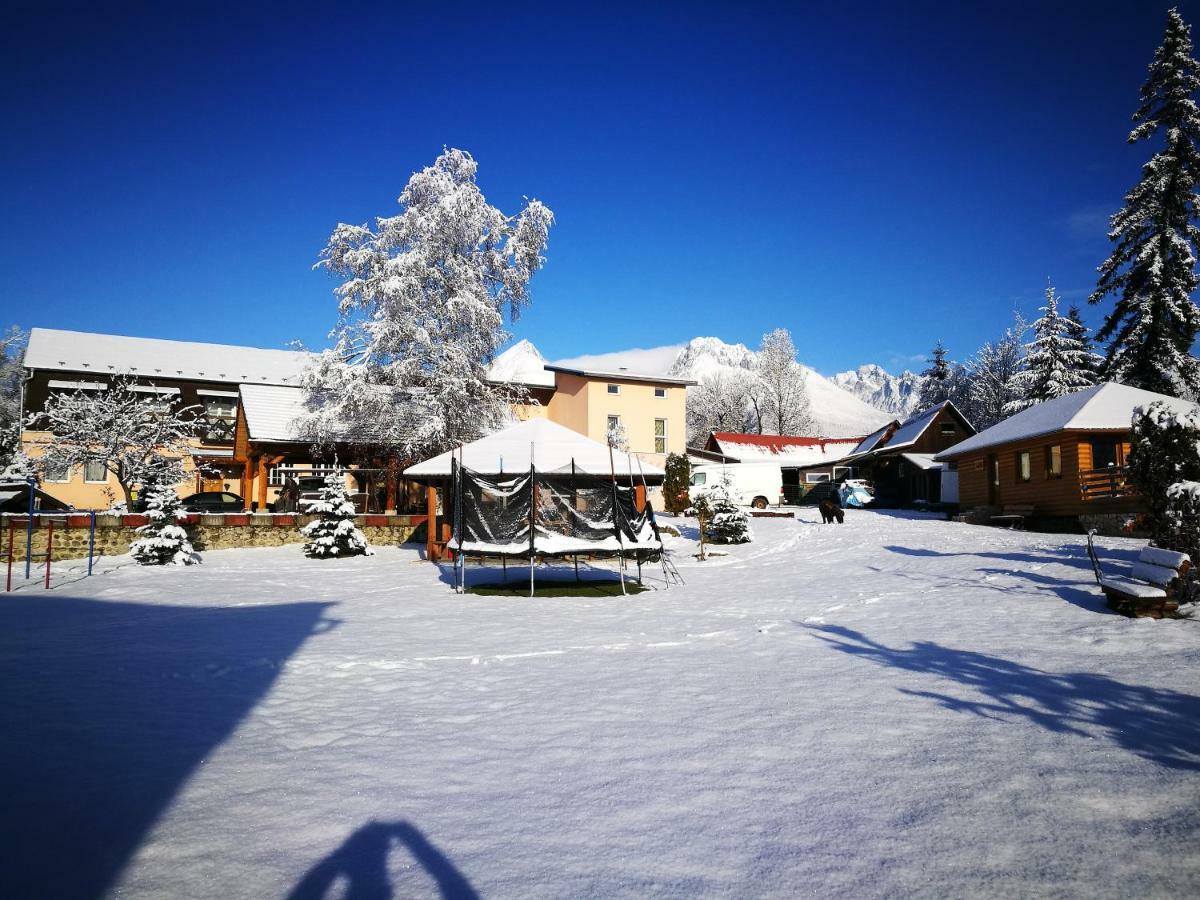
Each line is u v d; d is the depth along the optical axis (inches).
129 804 167.2
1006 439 1144.8
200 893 126.6
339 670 314.5
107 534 911.7
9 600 564.1
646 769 187.6
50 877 132.0
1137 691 248.8
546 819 157.6
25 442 1546.5
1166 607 371.9
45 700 263.4
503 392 1267.2
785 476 2144.4
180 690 280.4
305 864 137.9
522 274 1233.4
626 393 1731.1
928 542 878.4
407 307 1139.9
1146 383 1411.2
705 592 590.2
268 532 1027.3
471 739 216.8
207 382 1744.6
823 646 346.6
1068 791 166.9
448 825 155.3
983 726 216.1
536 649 355.3
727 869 134.1
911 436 1833.2
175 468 1232.8
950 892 124.9
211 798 171.2
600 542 616.4
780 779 178.9
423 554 960.3
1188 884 126.3
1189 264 1365.7
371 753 204.5
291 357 1961.1
